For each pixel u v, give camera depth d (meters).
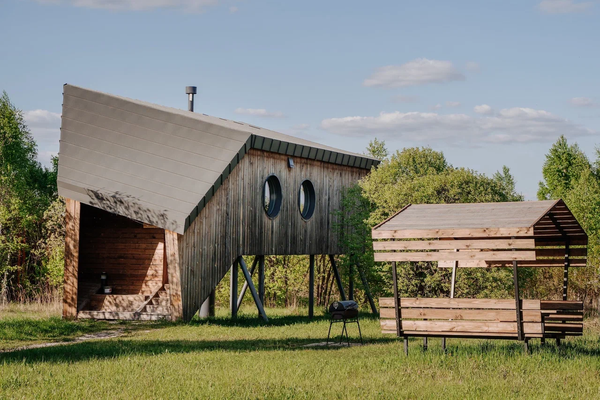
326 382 9.53
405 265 23.30
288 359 11.69
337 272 26.36
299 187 23.64
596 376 10.02
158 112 20.31
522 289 27.12
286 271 30.50
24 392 8.61
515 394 8.80
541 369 10.47
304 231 23.92
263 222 21.69
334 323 20.02
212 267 19.48
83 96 20.89
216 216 19.59
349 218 25.89
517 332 11.40
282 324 19.73
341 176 26.41
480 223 11.66
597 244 26.92
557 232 13.65
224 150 19.45
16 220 31.02
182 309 18.42
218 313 25.45
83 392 8.61
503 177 44.19
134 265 23.52
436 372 10.33
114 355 12.19
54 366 10.67
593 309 25.67
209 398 8.34
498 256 11.49
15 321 17.00
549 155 45.97
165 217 18.23
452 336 11.78
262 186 21.62
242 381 9.47
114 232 23.77
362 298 30.75
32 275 30.45
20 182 33.25
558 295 26.94
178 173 19.22
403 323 12.04
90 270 23.80
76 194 19.36
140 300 21.20
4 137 37.91
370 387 9.20
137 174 19.39
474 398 8.56
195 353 12.51
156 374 9.96
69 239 19.30
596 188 32.03
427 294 23.28
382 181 25.67
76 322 18.11
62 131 20.58
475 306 11.70
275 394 8.66
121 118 20.52
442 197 23.72
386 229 12.03
